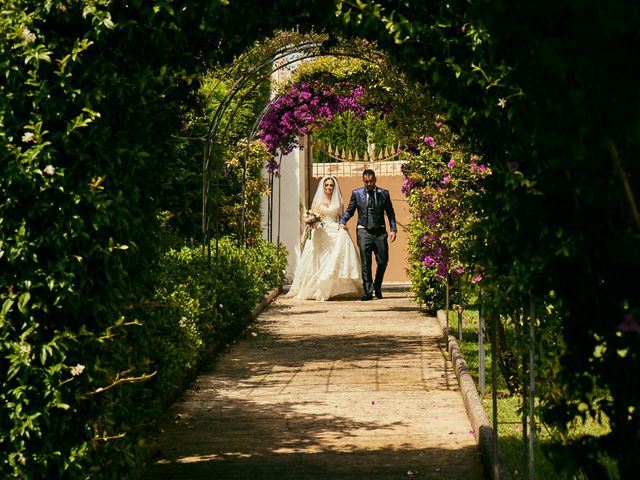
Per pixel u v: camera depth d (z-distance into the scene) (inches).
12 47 175.5
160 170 236.5
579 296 148.6
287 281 840.9
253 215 669.9
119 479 203.0
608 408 148.3
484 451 250.2
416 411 317.4
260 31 200.2
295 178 836.0
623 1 87.8
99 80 179.9
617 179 114.3
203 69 210.1
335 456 262.4
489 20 103.7
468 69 172.9
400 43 177.3
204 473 246.4
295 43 442.6
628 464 123.5
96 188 181.3
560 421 161.2
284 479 240.5
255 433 289.9
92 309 184.2
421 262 555.2
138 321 206.5
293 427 297.6
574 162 116.5
